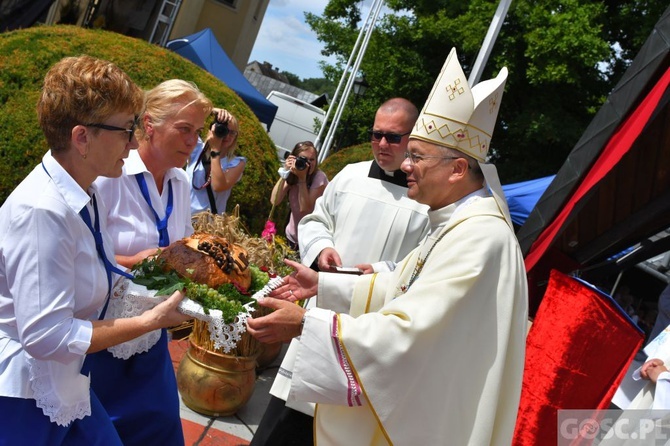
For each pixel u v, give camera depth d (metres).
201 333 4.36
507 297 2.49
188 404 4.43
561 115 17.80
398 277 2.91
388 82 21.22
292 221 6.43
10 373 2.20
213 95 7.75
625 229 5.34
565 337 3.67
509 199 9.61
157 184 3.01
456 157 2.69
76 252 2.28
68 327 2.21
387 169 3.75
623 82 4.29
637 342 3.65
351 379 2.50
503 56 17.92
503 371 2.47
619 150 4.28
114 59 7.56
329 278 3.08
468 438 2.44
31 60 7.15
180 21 22.14
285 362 3.46
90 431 2.41
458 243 2.54
